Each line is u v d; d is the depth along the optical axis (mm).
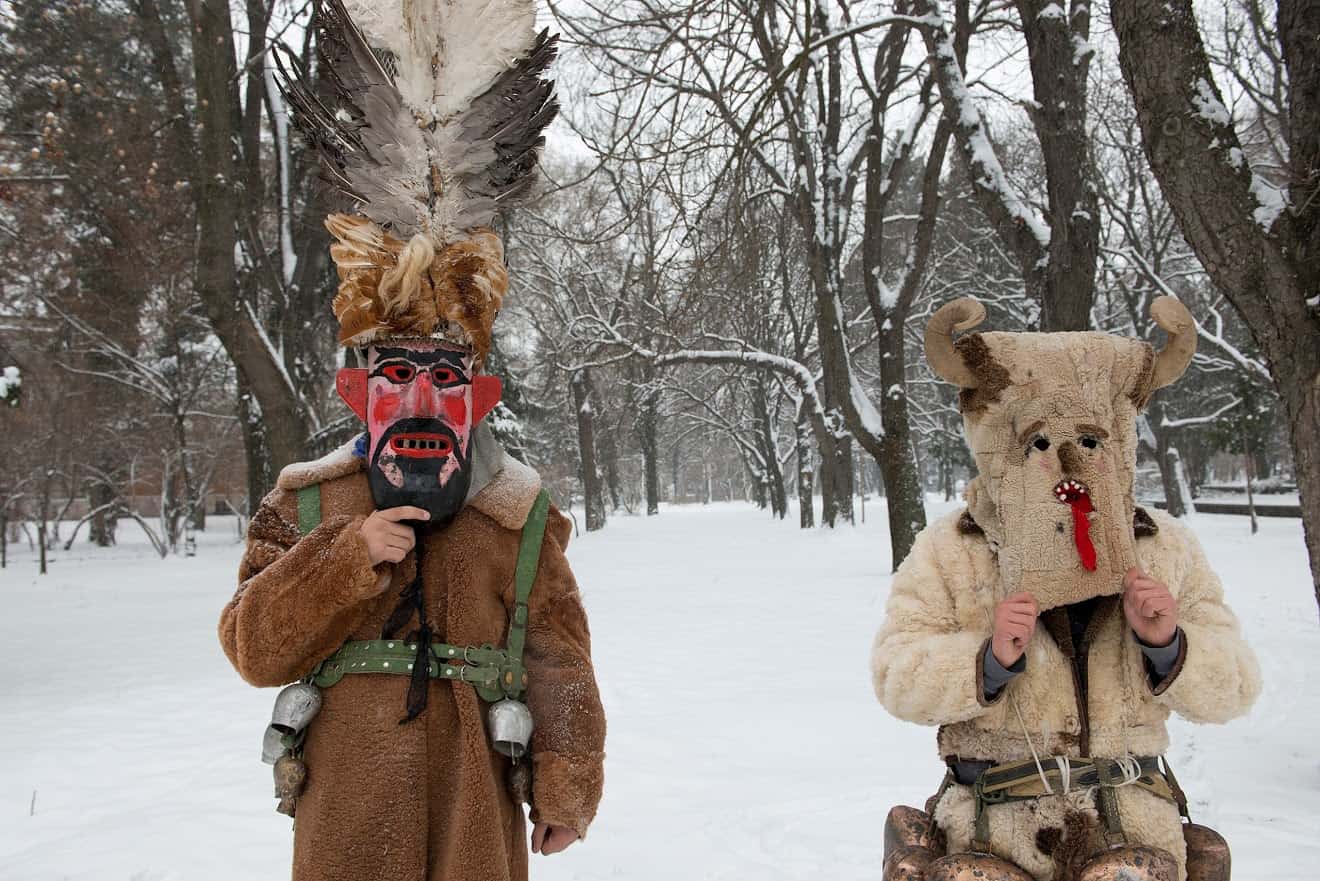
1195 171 5254
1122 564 2453
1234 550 18844
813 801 5176
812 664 9148
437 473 2506
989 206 10398
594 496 38156
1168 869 2291
